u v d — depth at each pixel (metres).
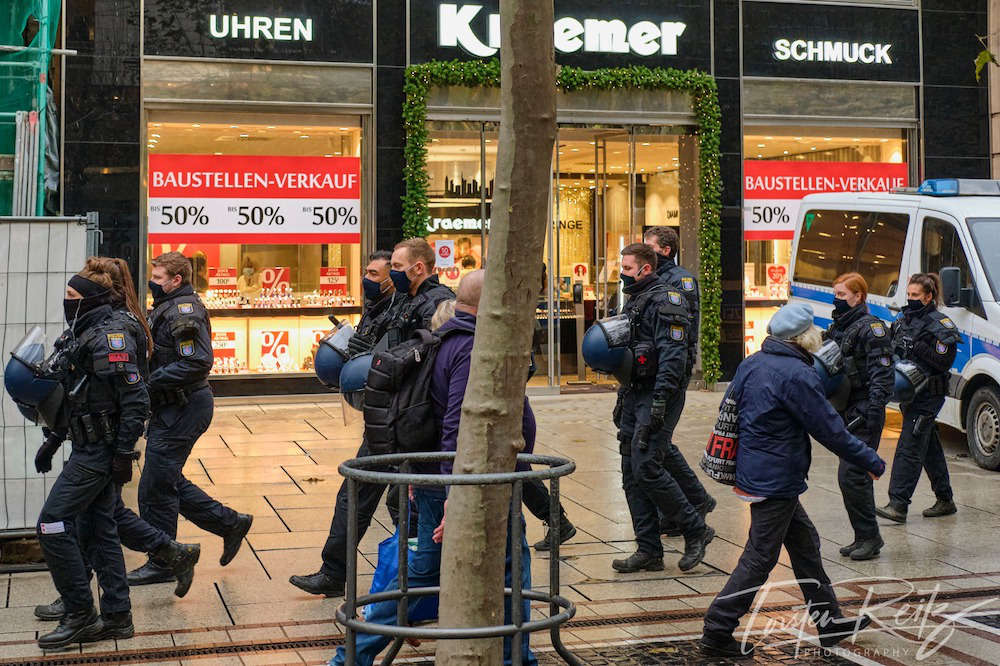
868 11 16.70
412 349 4.98
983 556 7.68
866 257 13.04
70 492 5.73
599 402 15.24
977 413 11.18
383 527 8.48
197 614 6.36
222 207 14.72
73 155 14.09
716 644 5.70
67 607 5.79
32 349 5.93
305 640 5.91
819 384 5.58
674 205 16.11
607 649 5.82
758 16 16.30
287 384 14.97
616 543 8.04
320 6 14.87
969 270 11.45
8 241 7.29
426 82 15.09
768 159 16.45
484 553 3.60
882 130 16.94
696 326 7.50
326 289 15.08
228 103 14.61
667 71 15.83
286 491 9.66
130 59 14.25
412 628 3.62
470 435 3.63
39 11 9.30
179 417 6.79
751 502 5.71
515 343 3.59
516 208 3.51
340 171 15.08
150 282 6.94
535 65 3.45
